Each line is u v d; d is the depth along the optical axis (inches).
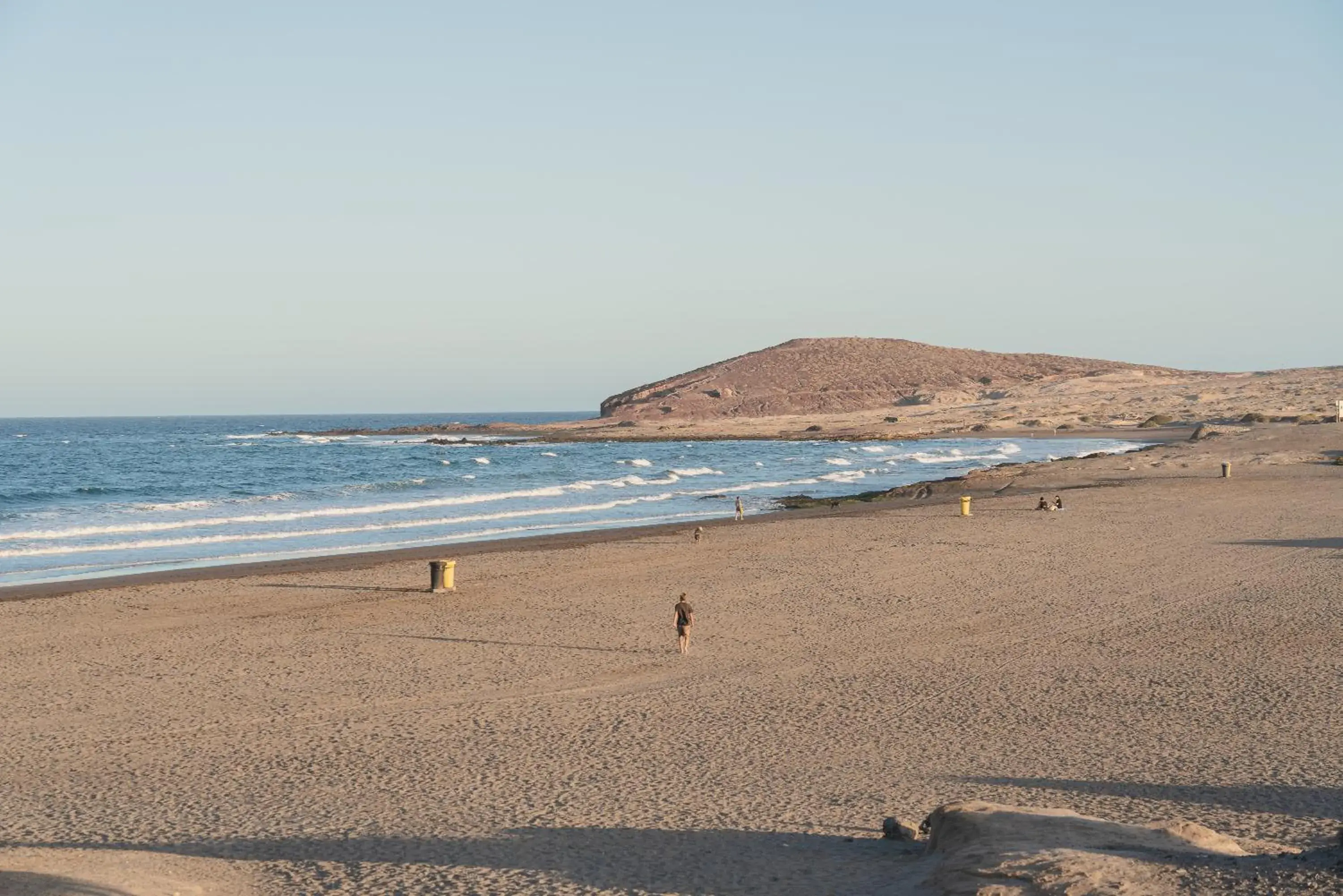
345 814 467.8
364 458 4542.3
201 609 1018.1
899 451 4463.6
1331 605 967.6
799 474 3319.4
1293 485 2188.7
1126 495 2085.4
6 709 667.4
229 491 2819.9
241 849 419.8
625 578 1195.3
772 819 447.8
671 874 372.8
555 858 398.6
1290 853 323.6
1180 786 493.4
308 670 773.9
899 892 316.8
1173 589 1067.9
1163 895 270.8
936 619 949.8
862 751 565.3
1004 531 1567.4
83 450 5378.9
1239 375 7637.8
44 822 461.4
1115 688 700.7
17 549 1547.7
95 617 976.9
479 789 503.5
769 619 957.8
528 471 3639.3
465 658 809.5
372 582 1177.4
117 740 599.8
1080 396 7116.1
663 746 578.9
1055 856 303.1
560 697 692.7
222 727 625.9
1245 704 654.5
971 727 612.4
